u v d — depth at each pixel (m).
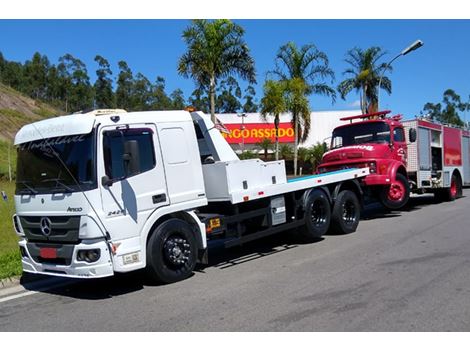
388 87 32.19
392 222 12.17
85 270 6.31
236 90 73.69
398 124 13.38
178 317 5.55
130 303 6.28
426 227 11.04
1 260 8.48
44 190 6.71
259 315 5.42
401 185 12.89
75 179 6.40
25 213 7.00
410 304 5.54
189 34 21.41
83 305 6.35
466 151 18.64
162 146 7.20
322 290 6.26
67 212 6.45
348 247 9.11
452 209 14.45
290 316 5.32
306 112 27.50
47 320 5.78
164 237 7.05
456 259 7.67
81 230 6.30
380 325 4.94
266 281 6.89
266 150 44.53
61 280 7.84
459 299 5.64
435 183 15.76
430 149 15.55
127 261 6.55
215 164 8.20
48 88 98.56
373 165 12.21
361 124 13.51
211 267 8.12
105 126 6.55
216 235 8.20
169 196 7.19
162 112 7.39
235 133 47.31
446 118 78.94
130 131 6.82
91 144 6.45
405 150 13.56
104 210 6.39
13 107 78.06
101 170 6.41
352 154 12.55
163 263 7.06
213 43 21.33
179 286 6.96
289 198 9.53
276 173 9.11
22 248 7.16
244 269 7.79
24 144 7.12
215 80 21.95
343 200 10.61
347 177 10.85
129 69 85.12
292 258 8.41
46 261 6.86
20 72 101.81
